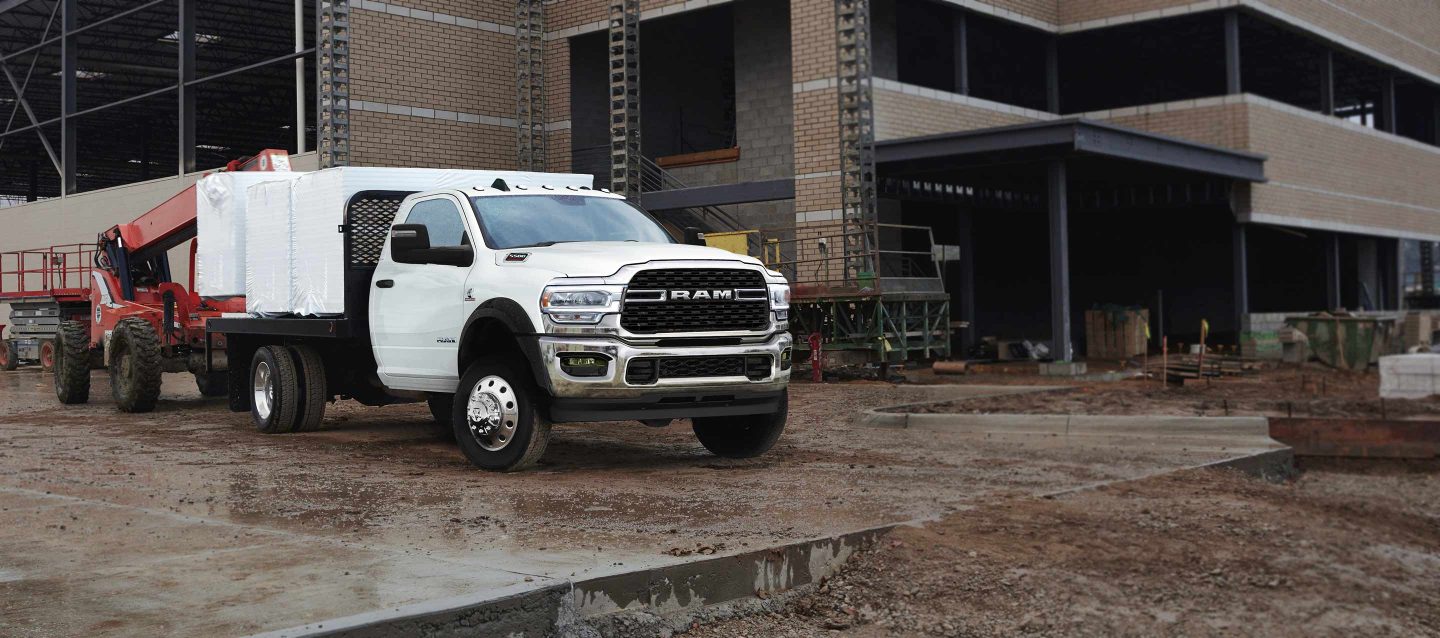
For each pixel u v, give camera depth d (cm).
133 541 627
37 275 3325
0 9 3312
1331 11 3089
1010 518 739
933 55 2859
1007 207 2742
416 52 2614
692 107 2955
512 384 920
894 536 680
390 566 557
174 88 2856
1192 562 674
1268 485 946
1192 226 3203
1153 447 1109
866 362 2000
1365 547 759
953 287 2978
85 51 3531
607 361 869
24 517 702
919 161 2239
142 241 1658
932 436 1209
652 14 2606
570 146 2755
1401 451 1127
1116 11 2784
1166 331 3212
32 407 1634
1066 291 2105
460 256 964
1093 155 2086
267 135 4603
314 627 439
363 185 1116
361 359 1253
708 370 903
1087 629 561
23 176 5356
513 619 494
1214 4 2691
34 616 472
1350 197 3155
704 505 769
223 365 1543
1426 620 625
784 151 2520
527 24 2756
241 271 1330
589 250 920
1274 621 593
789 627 554
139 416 1481
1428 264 4428
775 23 2530
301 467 970
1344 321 2280
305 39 3281
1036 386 1761
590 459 1030
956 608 580
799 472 941
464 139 2692
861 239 2222
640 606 545
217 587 517
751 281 923
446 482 877
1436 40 3703
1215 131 2734
